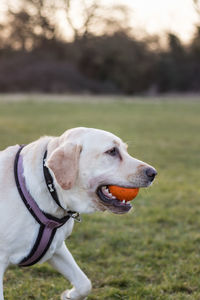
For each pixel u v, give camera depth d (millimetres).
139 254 4375
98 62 45406
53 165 2711
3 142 11047
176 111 24156
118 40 45094
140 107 26219
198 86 47188
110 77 46344
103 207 2961
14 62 43281
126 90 46500
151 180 2967
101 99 32750
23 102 26516
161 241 4703
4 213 2783
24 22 43500
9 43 44875
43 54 44781
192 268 4066
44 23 44188
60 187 2830
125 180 2914
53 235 2910
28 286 3729
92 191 2918
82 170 2877
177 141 12719
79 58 46375
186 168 8766
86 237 4840
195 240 4797
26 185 2830
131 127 15883
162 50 48250
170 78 47125
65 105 25625
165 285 3754
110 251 4457
